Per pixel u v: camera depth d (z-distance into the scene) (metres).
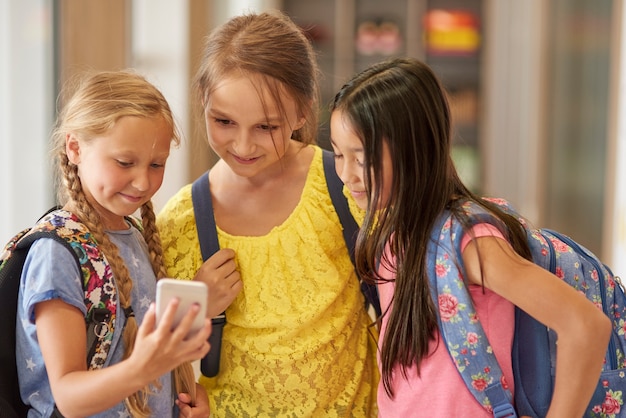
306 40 1.75
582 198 4.14
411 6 7.03
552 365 1.57
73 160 1.56
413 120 1.52
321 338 1.77
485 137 6.68
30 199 3.14
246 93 1.61
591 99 4.01
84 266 1.50
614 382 1.58
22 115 3.10
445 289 1.52
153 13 4.65
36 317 1.47
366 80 1.55
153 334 1.30
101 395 1.35
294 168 1.85
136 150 1.51
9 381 1.54
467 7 7.05
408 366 1.56
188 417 1.70
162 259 1.72
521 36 6.26
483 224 1.50
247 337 1.77
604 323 1.42
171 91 4.65
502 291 1.46
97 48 3.18
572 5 4.44
